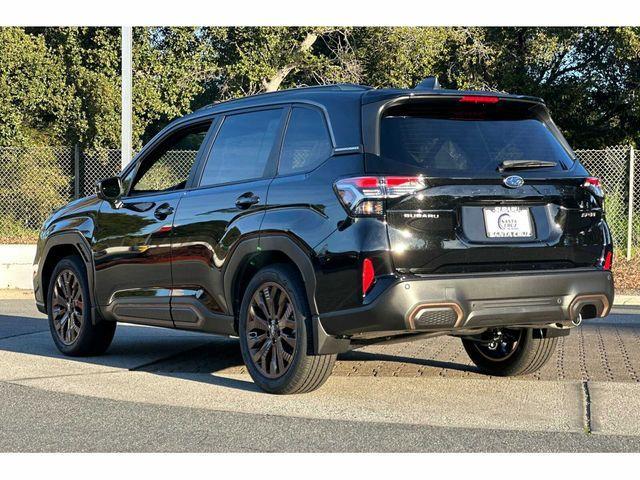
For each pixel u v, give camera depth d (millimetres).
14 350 8328
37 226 20656
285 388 6109
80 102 23656
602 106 26422
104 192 7520
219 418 5539
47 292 8328
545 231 5906
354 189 5578
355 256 5543
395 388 6484
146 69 23953
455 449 4844
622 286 14812
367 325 5547
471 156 5797
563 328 6352
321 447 4883
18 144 23406
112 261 7461
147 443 4973
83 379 6836
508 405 5902
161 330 9883
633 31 22812
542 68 26703
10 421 5469
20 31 22891
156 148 7531
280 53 25094
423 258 5547
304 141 6148
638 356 7891
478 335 6727
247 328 6336
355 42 25844
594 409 5727
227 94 25578
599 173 17891
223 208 6512
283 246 5969
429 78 6180
